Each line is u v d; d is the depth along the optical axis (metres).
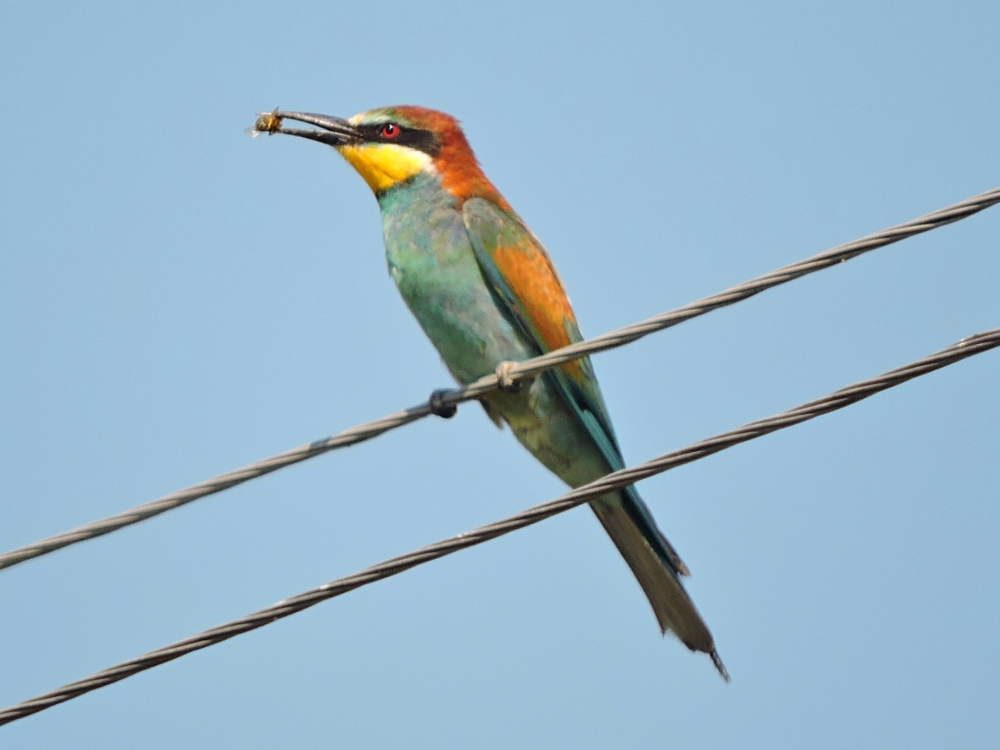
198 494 8.03
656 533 10.59
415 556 7.50
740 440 7.33
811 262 7.40
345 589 7.48
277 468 8.12
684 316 7.80
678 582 10.68
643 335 7.92
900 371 7.08
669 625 10.72
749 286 7.58
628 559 10.97
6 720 7.44
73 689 7.43
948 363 7.03
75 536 7.92
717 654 10.62
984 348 6.97
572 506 7.54
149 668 7.45
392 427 8.18
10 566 7.95
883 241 7.26
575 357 8.21
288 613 7.47
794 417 7.25
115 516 7.93
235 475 8.07
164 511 7.98
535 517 7.54
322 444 8.16
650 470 7.44
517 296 11.73
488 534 7.54
